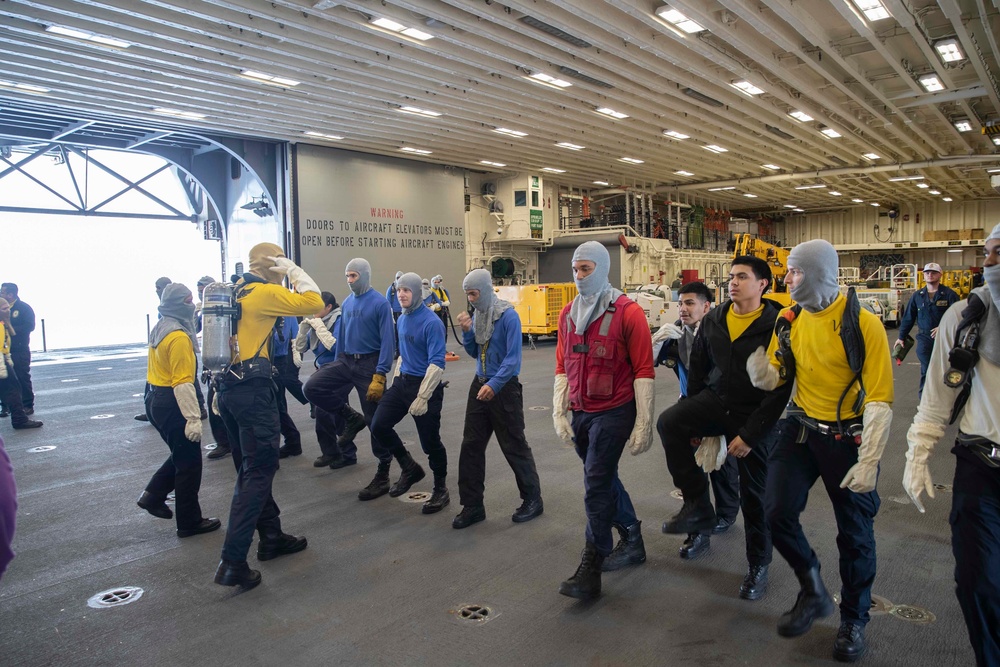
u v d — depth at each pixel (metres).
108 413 7.97
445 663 2.48
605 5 8.65
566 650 2.54
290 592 3.13
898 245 33.22
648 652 2.52
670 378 10.01
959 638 2.56
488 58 10.47
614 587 3.09
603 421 2.99
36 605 3.05
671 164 19.89
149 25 8.58
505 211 21.58
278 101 12.03
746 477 2.95
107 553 3.66
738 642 2.58
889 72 11.97
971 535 1.96
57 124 14.63
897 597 2.91
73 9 7.85
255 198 17.11
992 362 1.96
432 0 8.27
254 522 3.19
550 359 12.66
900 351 7.07
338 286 16.50
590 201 25.33
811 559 2.63
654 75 11.70
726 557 3.42
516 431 3.97
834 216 36.56
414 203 18.16
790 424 2.61
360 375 4.90
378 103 12.51
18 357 7.57
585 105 13.29
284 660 2.53
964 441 2.04
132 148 16.73
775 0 8.05
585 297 3.08
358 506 4.38
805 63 11.16
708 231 29.72
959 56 10.41
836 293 2.43
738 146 17.88
